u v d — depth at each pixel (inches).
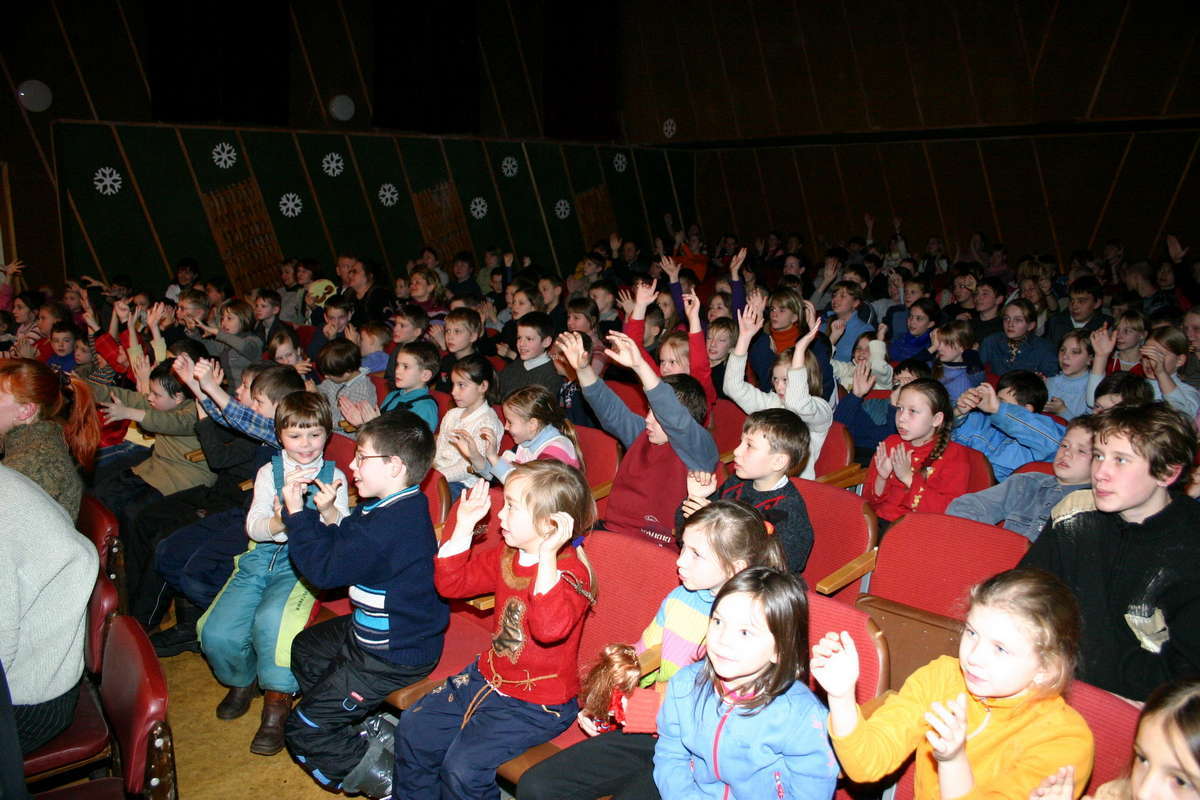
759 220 557.0
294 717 105.4
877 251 458.3
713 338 198.5
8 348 262.8
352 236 457.4
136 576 151.3
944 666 74.7
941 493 136.4
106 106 382.3
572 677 94.7
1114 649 83.7
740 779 73.6
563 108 512.7
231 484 153.3
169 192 400.5
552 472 94.3
